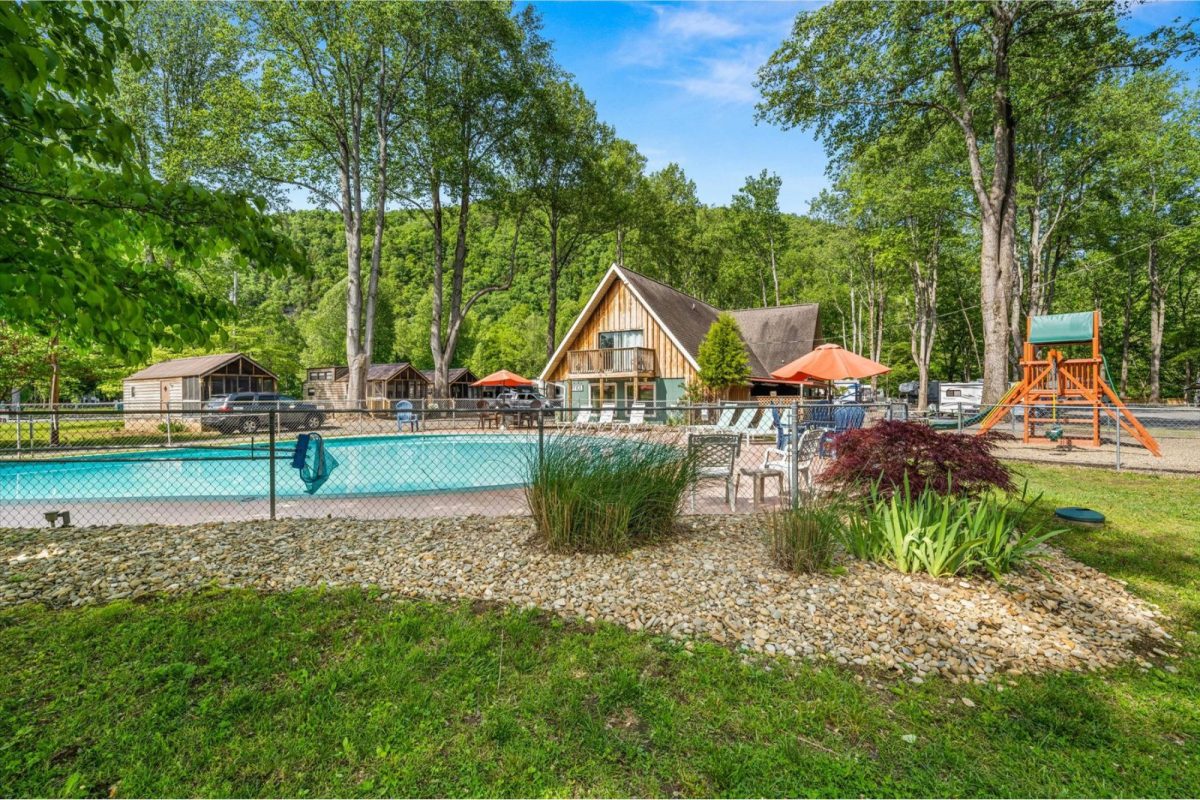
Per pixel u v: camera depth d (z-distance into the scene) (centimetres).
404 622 356
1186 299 3622
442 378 2688
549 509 516
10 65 215
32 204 266
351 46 1992
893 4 1739
